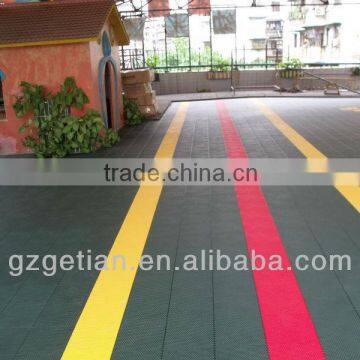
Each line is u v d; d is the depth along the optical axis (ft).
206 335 10.66
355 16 86.07
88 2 33.35
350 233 15.84
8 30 31.53
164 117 45.19
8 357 10.23
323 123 37.93
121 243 15.89
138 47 67.31
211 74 68.74
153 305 11.96
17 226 17.95
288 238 15.62
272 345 10.22
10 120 31.91
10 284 13.38
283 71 67.56
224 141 32.22
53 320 11.53
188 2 60.90
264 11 105.91
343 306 11.54
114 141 32.50
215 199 19.88
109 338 10.73
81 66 31.14
